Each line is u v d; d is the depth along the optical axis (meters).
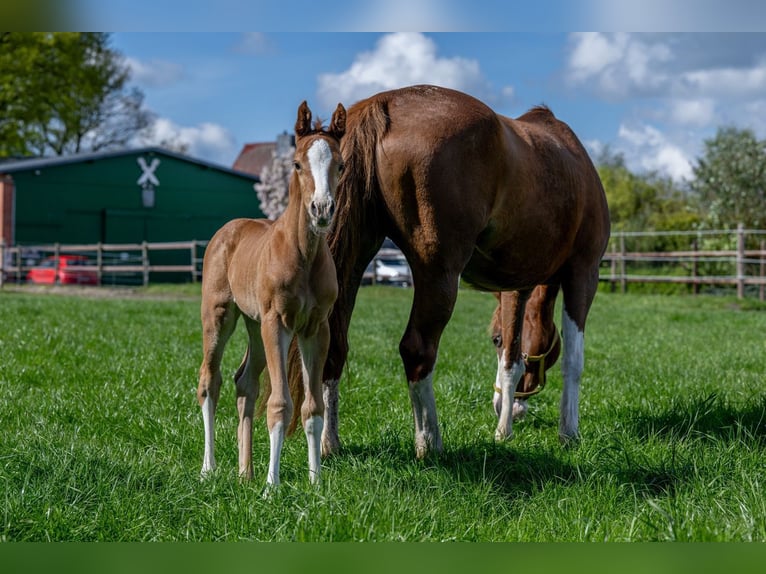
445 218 4.95
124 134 56.56
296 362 4.84
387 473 4.54
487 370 8.34
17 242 34.16
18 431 5.33
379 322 13.59
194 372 7.64
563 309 6.00
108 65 53.41
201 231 38.84
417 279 5.10
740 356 9.95
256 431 5.68
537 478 4.77
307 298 4.48
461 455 5.11
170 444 5.31
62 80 47.16
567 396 5.77
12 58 44.56
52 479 4.13
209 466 4.83
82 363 8.13
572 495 4.32
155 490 4.25
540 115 6.12
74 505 3.90
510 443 5.53
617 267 26.97
